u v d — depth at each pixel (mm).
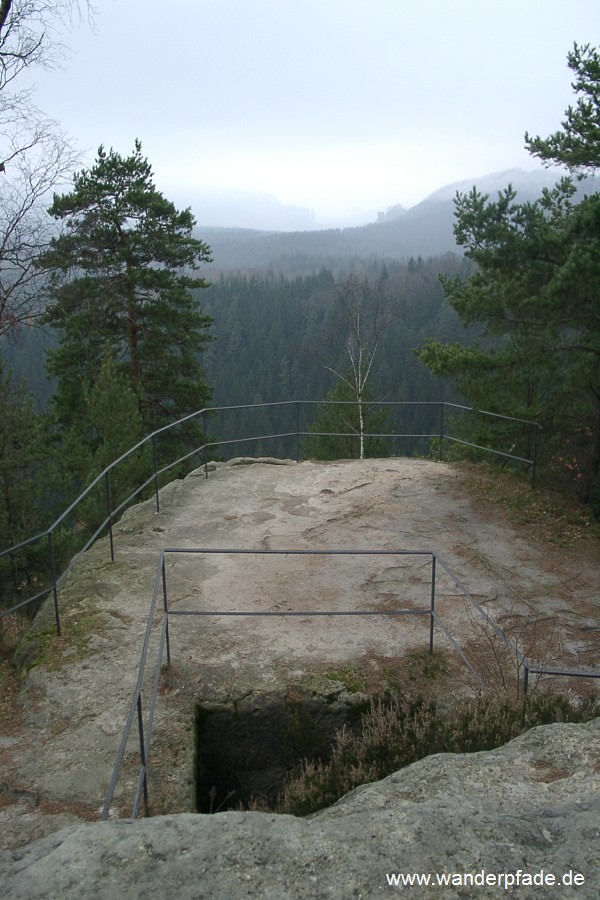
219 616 6945
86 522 16250
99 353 20469
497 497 10516
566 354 13125
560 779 3193
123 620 6793
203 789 5168
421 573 8031
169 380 21953
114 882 2330
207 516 9758
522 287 11500
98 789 4492
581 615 7203
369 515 9836
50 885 2316
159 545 8734
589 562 8477
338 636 6559
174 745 4949
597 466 13500
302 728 5555
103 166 20031
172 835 2570
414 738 4758
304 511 10016
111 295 20016
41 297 16078
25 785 4535
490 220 11672
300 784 4645
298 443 12906
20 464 16312
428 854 2469
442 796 3084
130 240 20297
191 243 21172
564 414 14094
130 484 16734
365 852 2475
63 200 19469
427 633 6676
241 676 5820
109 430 17188
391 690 5695
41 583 16094
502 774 3283
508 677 6000
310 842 2529
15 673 6219
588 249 10445
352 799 3268
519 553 8664
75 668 5934
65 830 2637
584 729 3701
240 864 2418
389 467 12305
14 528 16422
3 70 13664
